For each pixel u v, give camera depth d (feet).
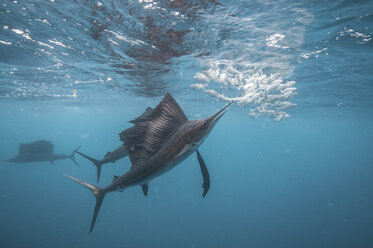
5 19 18.63
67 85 48.47
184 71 33.94
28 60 30.45
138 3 15.24
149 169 6.61
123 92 56.54
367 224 85.35
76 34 21.24
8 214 81.71
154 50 24.64
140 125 6.95
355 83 40.19
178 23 18.28
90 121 245.04
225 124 222.07
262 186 162.20
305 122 144.66
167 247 69.05
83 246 63.52
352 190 143.64
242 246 71.77
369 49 24.12
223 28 19.26
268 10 16.35
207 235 78.69
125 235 74.02
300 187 154.61
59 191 117.70
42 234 67.51
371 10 16.20
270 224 89.40
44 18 18.22
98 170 24.48
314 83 40.70
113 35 21.02
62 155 49.24
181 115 7.07
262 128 250.57
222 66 30.45
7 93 63.82
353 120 115.34
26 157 47.83
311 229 83.66
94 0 15.07
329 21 18.10
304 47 23.82
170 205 113.29
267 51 24.93
